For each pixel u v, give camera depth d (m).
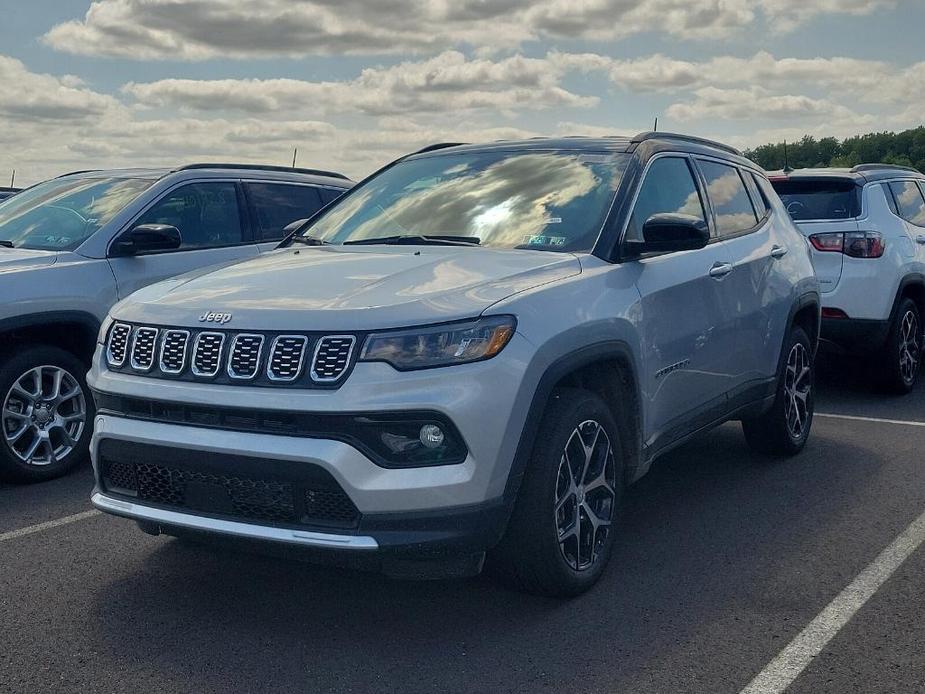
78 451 6.05
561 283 3.99
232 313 3.66
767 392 5.80
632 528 4.95
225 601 4.02
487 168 5.08
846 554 4.55
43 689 3.27
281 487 3.48
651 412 4.51
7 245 6.50
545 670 3.41
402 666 3.44
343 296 3.66
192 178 6.98
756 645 3.59
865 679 3.32
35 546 4.71
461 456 3.46
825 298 8.13
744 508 5.26
